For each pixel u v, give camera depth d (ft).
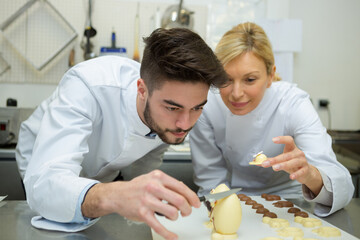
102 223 2.61
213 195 2.53
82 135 2.81
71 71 3.34
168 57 2.27
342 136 7.75
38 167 2.57
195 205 2.14
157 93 2.43
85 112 2.99
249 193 4.53
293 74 8.84
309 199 3.12
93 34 7.20
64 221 2.44
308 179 2.92
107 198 2.18
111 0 7.68
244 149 4.20
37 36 7.39
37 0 7.33
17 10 7.22
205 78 2.31
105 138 3.45
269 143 4.08
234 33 3.36
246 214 3.00
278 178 4.47
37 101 7.52
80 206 2.32
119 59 3.75
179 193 2.12
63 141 2.70
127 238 2.35
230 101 3.38
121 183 2.24
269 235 2.55
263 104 3.87
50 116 2.88
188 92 2.33
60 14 7.29
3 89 7.36
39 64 7.44
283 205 3.23
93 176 3.95
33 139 4.12
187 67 2.22
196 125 4.38
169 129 2.59
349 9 8.95
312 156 3.28
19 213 2.74
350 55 9.05
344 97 9.07
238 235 2.55
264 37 3.39
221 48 3.32
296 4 8.75
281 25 8.10
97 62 3.54
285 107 3.88
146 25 7.87
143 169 4.66
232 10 8.01
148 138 3.42
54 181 2.42
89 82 3.16
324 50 8.93
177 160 6.23
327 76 9.00
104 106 3.22
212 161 4.50
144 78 2.56
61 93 3.17
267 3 8.21
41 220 2.55
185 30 2.47
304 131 3.61
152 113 2.58
